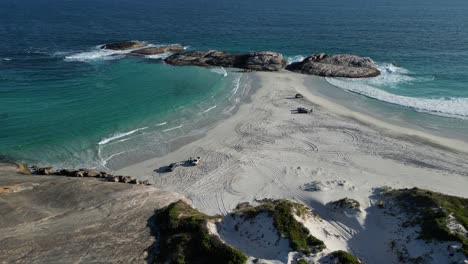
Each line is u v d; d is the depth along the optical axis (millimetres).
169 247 26203
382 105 57625
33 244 26094
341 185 36469
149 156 43219
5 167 38250
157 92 61125
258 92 62625
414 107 56406
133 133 47875
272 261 25453
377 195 34688
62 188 33531
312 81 68625
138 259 25453
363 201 33812
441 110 55188
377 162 41812
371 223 30766
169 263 25094
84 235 27281
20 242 26203
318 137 47469
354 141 46438
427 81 68438
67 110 52781
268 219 28875
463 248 25016
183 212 29828
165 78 68062
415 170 40281
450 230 26859
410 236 27938
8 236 26703
